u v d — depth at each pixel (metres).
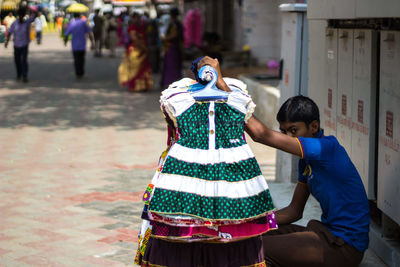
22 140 10.00
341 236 3.63
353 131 4.69
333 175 3.64
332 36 5.16
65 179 7.53
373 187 4.43
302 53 6.14
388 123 3.94
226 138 2.97
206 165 2.92
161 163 3.17
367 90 4.35
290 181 6.41
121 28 31.45
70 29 19.12
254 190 2.97
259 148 9.41
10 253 4.98
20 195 6.79
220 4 22.41
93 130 10.93
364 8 3.82
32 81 18.56
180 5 33.38
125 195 6.80
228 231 2.96
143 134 10.59
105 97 15.21
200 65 3.19
